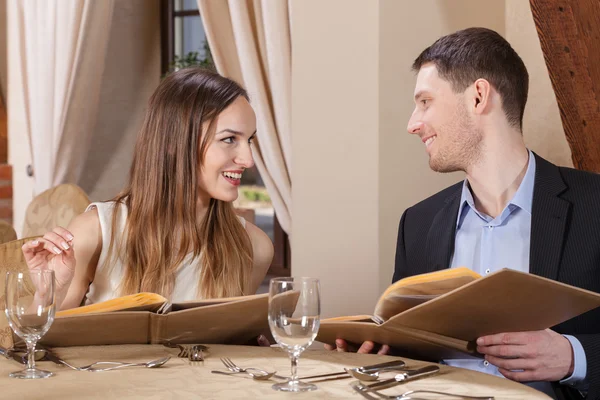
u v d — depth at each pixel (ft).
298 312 3.90
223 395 3.79
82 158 16.62
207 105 6.53
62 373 4.24
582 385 4.97
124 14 17.33
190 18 17.40
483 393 3.86
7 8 18.26
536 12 6.93
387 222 8.73
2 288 5.51
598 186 5.93
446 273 4.38
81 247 6.50
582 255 5.70
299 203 9.34
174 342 5.10
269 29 11.68
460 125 6.06
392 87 8.73
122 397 3.72
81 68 16.03
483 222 6.17
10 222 18.52
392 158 8.75
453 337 4.81
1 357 4.73
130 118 17.67
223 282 6.64
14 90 18.29
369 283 8.76
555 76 6.97
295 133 9.36
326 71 9.05
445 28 9.01
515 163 6.06
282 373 4.34
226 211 6.83
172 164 6.59
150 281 6.48
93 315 4.62
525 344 4.75
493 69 5.98
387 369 4.31
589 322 5.67
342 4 8.89
